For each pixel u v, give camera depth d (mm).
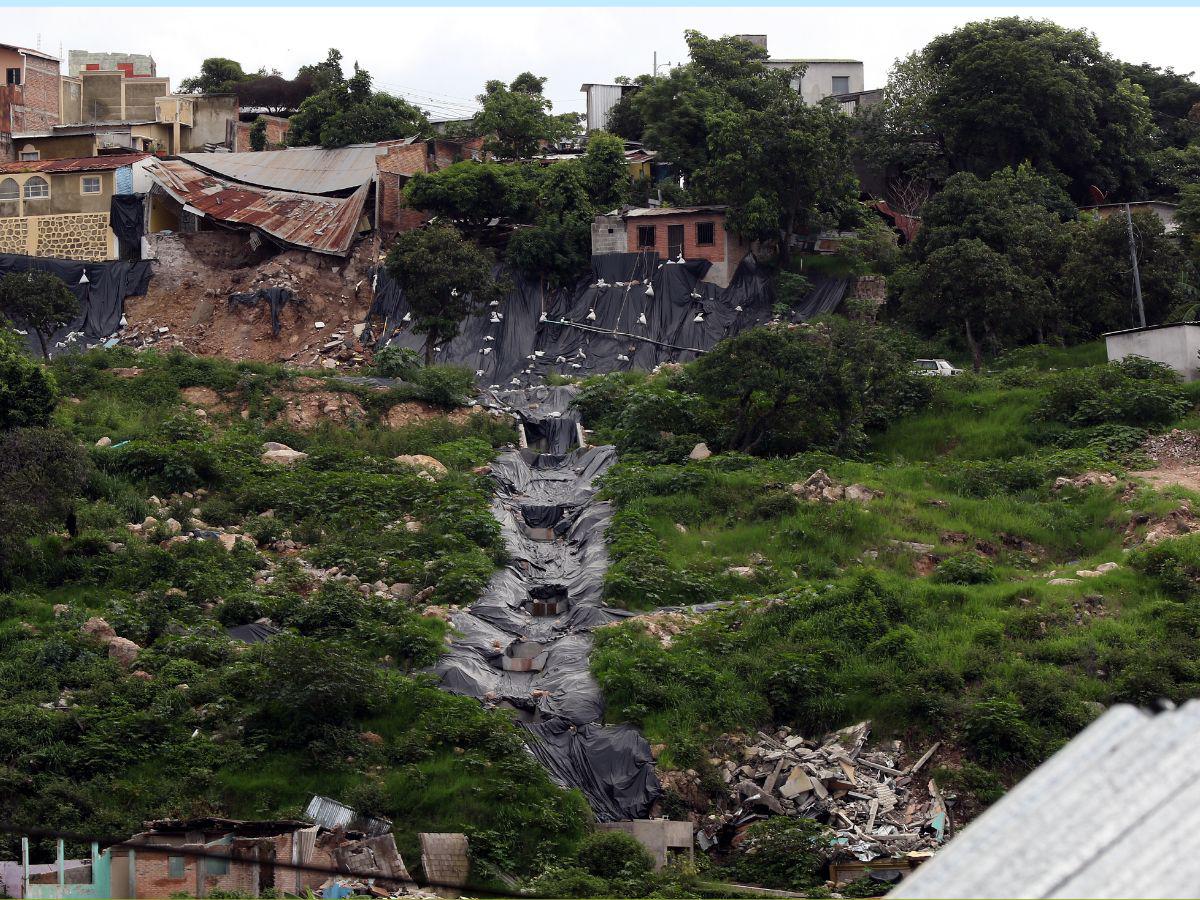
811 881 33031
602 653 41625
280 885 27797
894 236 74688
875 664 40438
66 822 31750
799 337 59375
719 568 47969
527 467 59062
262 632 41812
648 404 59656
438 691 38656
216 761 34750
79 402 59656
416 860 32938
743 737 38375
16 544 42969
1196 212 71000
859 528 50094
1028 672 39219
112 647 39500
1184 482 52750
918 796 35906
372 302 74312
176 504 50281
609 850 32906
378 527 50625
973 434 59344
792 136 72688
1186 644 40188
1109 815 7504
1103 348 66688
